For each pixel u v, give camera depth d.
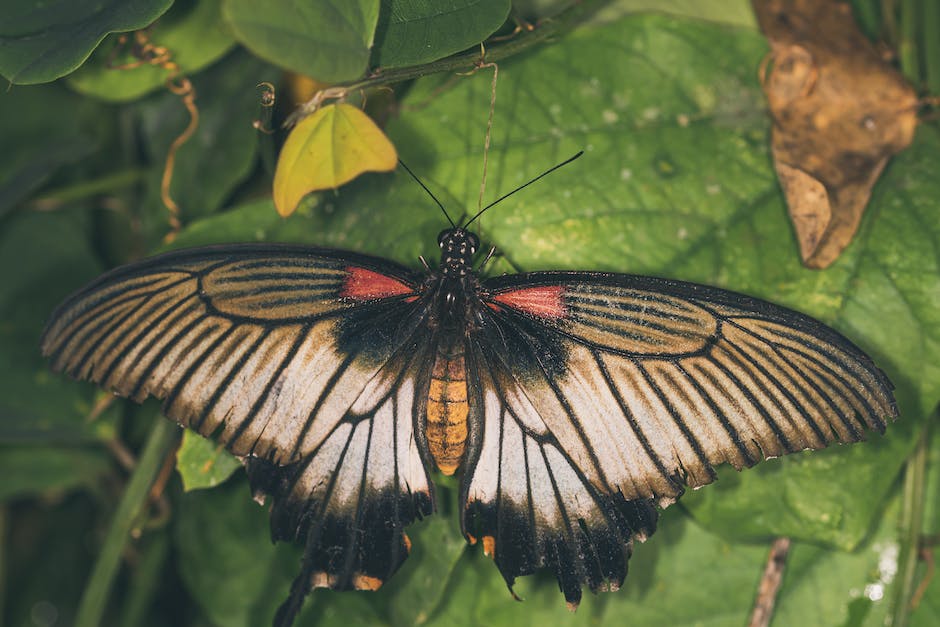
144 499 0.48
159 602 0.53
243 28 0.39
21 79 0.42
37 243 0.51
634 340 0.43
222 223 0.46
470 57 0.44
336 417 0.44
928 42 0.46
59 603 0.54
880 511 0.46
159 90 0.50
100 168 0.52
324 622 0.48
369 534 0.44
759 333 0.42
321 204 0.46
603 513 0.44
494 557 0.44
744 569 0.46
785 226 0.45
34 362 0.50
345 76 0.41
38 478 0.52
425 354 0.44
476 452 0.44
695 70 0.46
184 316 0.43
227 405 0.43
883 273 0.44
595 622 0.46
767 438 0.42
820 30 0.46
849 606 0.46
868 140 0.45
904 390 0.44
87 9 0.43
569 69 0.45
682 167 0.45
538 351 0.44
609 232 0.45
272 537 0.44
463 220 0.45
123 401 0.50
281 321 0.44
